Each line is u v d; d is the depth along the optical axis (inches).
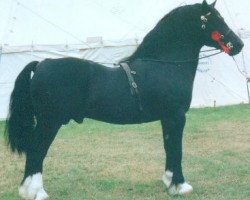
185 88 303.3
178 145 302.5
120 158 409.1
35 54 727.1
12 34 790.5
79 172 365.1
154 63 303.3
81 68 290.2
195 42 309.9
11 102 296.5
